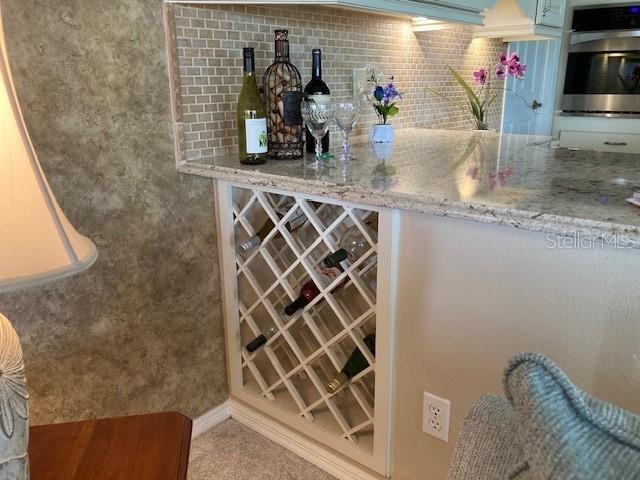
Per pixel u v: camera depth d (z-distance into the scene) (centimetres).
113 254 134
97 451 85
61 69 117
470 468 58
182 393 161
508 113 313
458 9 175
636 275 89
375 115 216
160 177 142
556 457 41
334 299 143
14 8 107
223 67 153
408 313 121
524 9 223
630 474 40
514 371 49
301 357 152
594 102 293
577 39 292
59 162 120
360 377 141
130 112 132
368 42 204
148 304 146
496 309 107
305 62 178
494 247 104
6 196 56
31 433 90
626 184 115
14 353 64
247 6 155
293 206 141
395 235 118
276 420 164
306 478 149
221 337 170
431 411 123
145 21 131
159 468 82
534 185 115
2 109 57
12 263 55
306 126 156
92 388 136
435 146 184
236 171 137
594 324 96
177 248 150
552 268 98
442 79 255
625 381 95
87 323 132
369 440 146
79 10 118
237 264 161
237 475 150
